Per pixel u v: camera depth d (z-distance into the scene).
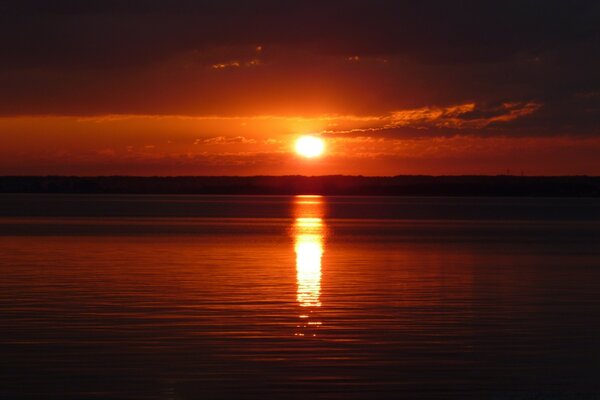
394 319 25.61
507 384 18.03
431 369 19.19
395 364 19.61
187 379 18.19
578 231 85.56
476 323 25.02
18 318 25.31
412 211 175.88
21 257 47.38
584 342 22.25
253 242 63.56
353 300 29.64
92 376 18.42
